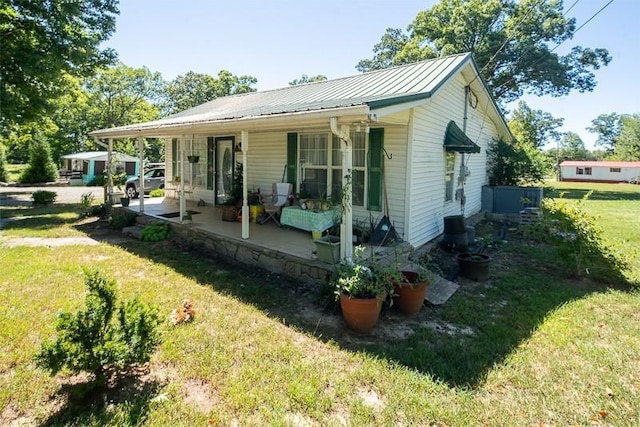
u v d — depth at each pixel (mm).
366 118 4262
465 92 8609
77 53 11961
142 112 32406
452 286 4984
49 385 2756
